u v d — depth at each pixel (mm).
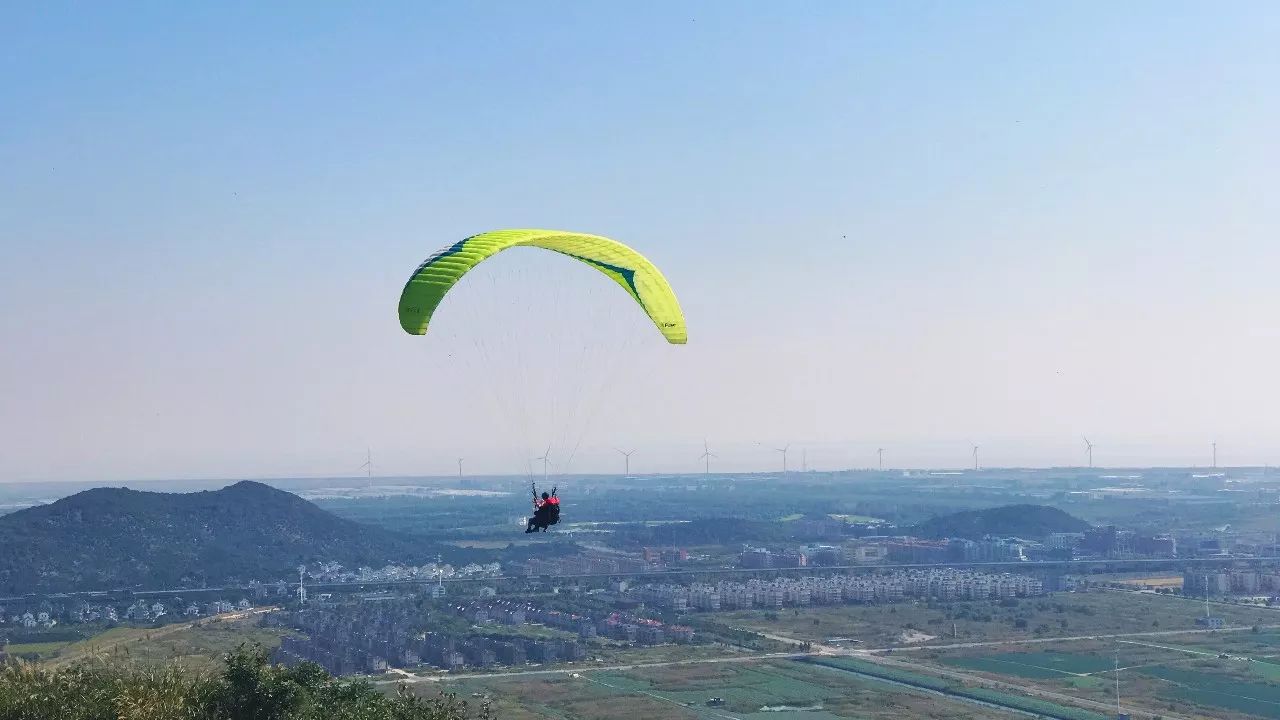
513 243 49531
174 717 43406
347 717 46406
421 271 48875
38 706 42750
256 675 46281
